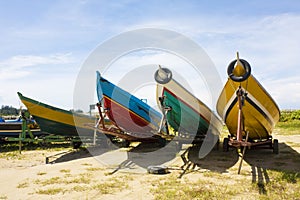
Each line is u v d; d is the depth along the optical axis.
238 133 7.01
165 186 5.66
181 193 5.21
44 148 10.87
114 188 5.61
